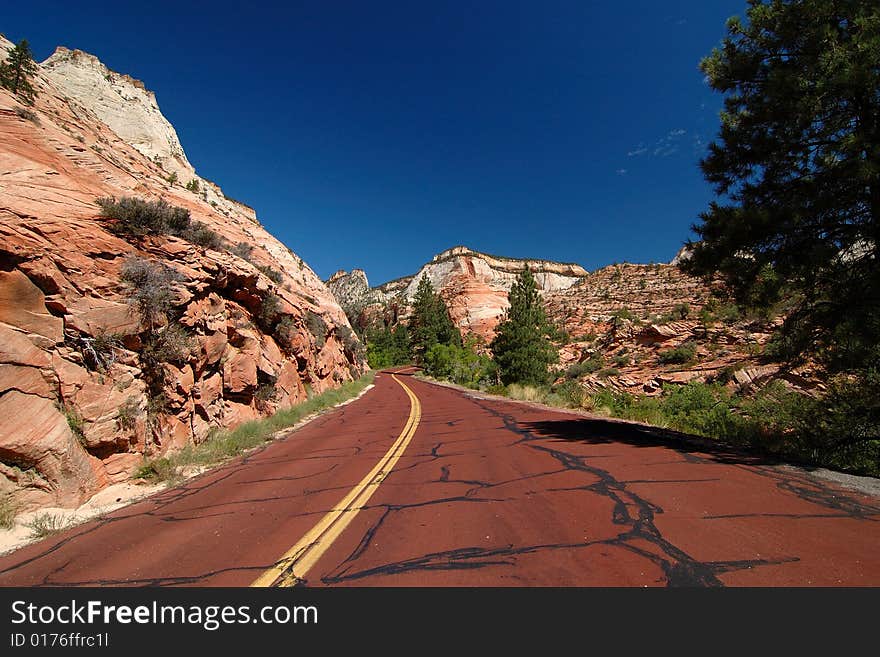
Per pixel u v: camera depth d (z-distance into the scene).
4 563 4.01
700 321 37.34
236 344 12.25
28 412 5.61
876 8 6.46
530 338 36.00
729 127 8.19
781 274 7.48
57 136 12.89
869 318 7.48
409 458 7.73
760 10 7.53
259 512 5.13
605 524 4.04
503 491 5.33
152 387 8.28
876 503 4.30
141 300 8.14
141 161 25.81
